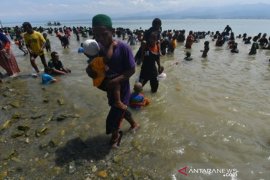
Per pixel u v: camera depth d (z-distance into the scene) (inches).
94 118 215.3
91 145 174.9
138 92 241.6
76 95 274.8
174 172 145.9
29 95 278.7
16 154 165.8
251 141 178.7
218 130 193.9
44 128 195.3
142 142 177.3
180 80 345.1
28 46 363.3
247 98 270.5
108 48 148.9
